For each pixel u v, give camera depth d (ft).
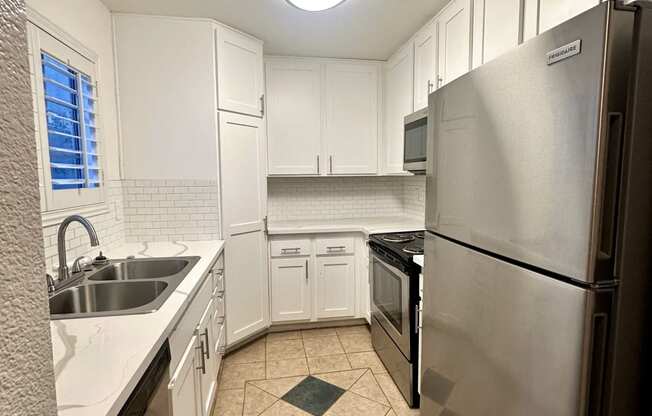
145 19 7.25
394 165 9.58
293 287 9.43
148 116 7.46
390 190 11.47
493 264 3.28
